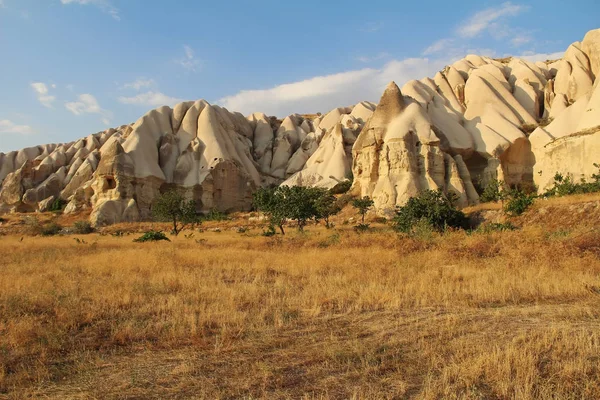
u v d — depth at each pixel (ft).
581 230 51.37
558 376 14.60
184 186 222.89
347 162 239.71
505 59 281.95
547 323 21.09
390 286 30.27
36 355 18.26
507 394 13.42
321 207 134.10
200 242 81.00
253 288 30.35
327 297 27.37
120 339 19.88
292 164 282.77
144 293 29.89
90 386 14.90
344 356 16.96
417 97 205.87
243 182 243.60
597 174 116.16
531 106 209.56
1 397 14.20
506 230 60.03
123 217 188.75
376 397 13.33
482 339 18.81
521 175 180.55
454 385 14.14
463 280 32.12
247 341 19.34
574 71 201.98
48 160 285.84
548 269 33.73
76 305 26.09
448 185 164.45
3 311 24.84
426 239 55.57
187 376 15.52
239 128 310.86
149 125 242.58
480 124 190.39
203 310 24.59
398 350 17.74
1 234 162.40
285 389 14.29
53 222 187.93
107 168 197.88
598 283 28.84
